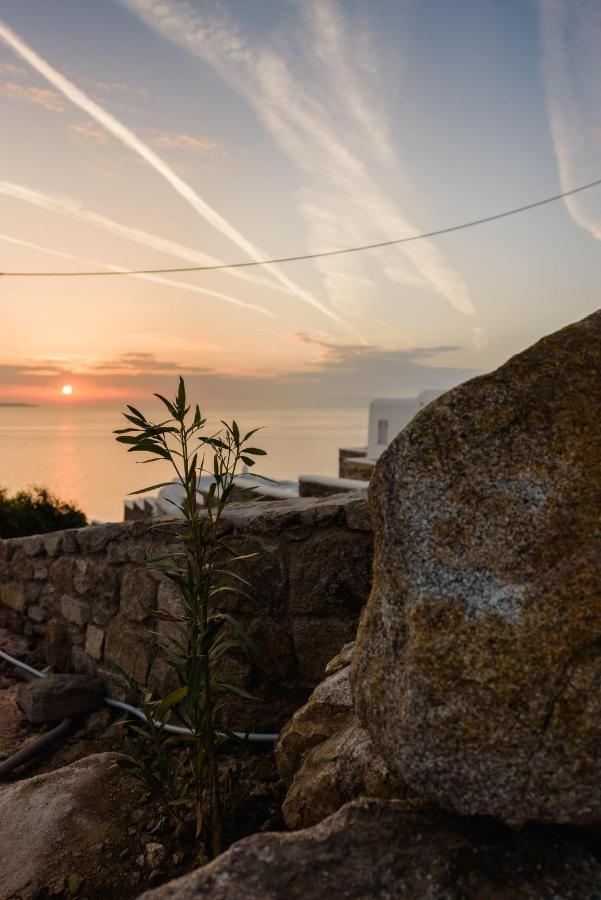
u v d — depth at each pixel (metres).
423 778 1.43
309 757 2.19
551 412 1.56
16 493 12.45
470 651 1.41
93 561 4.28
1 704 4.22
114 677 4.04
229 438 2.34
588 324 1.72
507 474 1.52
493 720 1.37
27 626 5.05
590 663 1.37
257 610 3.27
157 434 2.30
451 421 1.58
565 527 1.46
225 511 3.58
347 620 3.08
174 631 3.64
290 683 3.20
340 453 17.19
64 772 2.72
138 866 2.23
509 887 1.33
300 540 3.18
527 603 1.41
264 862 1.40
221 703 2.45
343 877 1.35
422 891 1.32
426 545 1.51
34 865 2.25
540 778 1.35
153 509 12.77
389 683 1.53
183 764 2.94
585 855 1.41
